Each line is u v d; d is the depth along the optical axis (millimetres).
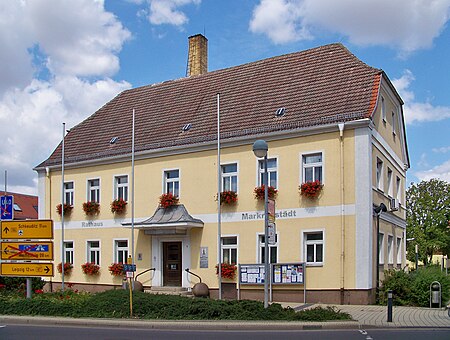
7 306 18781
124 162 28672
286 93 25672
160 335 13938
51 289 30281
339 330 14820
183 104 29828
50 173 31656
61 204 30562
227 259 24844
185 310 16828
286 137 23500
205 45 34812
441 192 57094
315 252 22531
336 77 24703
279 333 14211
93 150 30250
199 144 25750
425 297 21188
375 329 15016
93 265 28906
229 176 25219
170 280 26422
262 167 24156
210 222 25266
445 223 56312
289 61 27828
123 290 20109
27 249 19641
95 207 29297
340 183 21969
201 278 25219
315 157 22953
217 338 13242
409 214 57375
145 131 29266
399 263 29375
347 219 21719
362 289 21109
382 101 25234
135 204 27938
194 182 26016
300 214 22812
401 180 30562
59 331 14992
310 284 22172
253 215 24031
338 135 22234
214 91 29266
